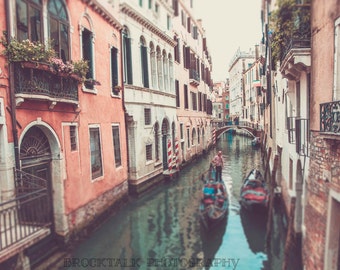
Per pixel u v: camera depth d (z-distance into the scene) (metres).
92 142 10.22
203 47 30.16
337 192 4.86
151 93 15.58
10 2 6.70
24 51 6.52
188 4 24.27
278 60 9.75
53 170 8.20
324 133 5.04
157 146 16.62
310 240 6.26
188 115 23.34
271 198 9.16
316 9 6.11
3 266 5.95
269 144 19.95
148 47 15.40
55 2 8.35
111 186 11.35
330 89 5.44
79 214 8.98
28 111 7.13
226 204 10.62
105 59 11.31
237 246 8.91
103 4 11.45
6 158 6.43
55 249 7.96
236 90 57.22
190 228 10.23
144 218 11.13
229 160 25.08
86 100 9.76
